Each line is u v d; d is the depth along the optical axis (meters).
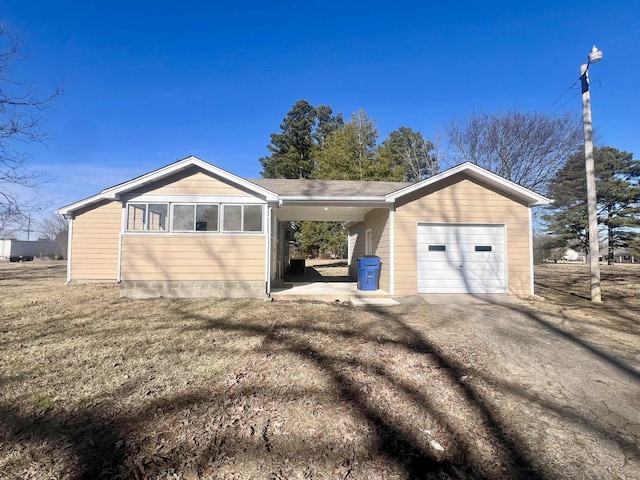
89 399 3.10
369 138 24.69
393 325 6.08
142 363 4.00
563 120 18.98
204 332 5.39
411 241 9.55
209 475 2.13
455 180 9.71
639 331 5.82
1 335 5.15
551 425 2.79
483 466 2.26
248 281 9.02
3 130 9.09
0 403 3.00
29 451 2.34
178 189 9.04
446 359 4.29
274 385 3.43
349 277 15.91
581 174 22.00
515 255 9.64
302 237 25.61
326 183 12.18
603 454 2.41
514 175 20.47
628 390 3.49
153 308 7.32
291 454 2.35
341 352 4.47
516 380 3.70
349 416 2.86
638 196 26.69
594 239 8.81
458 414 2.94
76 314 6.66
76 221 12.94
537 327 6.04
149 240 8.89
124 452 2.34
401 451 2.41
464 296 9.34
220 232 9.05
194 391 3.28
